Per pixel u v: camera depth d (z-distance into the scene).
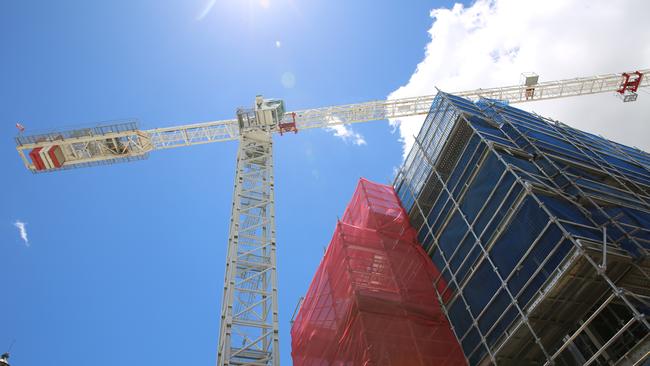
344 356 33.59
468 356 31.88
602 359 27.91
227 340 31.30
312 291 41.53
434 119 43.47
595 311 26.84
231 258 37.50
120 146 62.84
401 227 42.59
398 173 48.19
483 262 32.28
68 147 61.28
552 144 37.53
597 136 47.19
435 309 35.09
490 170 34.16
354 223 45.72
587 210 29.77
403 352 32.31
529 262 28.53
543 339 29.28
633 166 41.81
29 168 61.53
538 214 28.78
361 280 37.81
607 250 25.89
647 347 23.42
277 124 64.19
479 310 31.91
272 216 43.69
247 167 52.31
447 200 37.81
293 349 40.66
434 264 38.50
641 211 31.16
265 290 36.12
